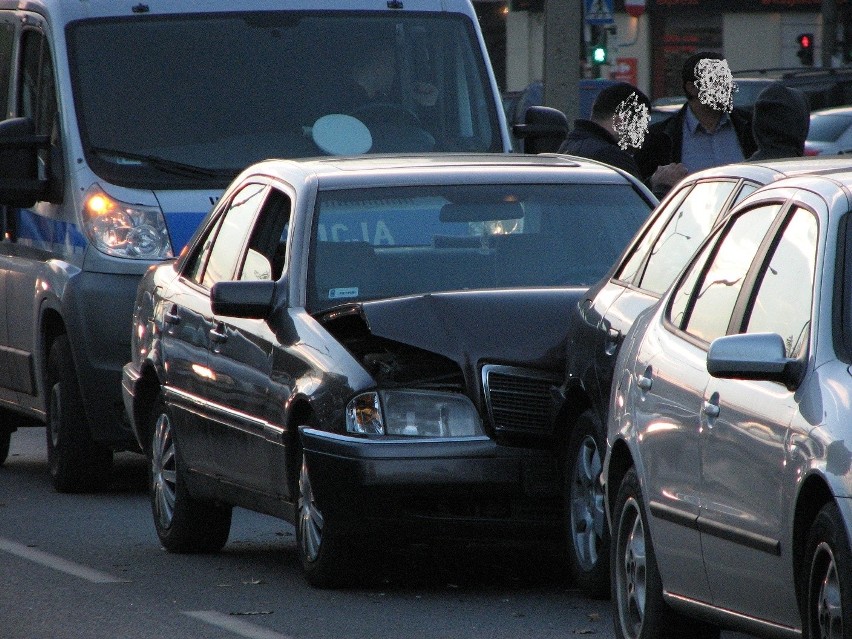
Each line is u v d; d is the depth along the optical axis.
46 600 32.88
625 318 30.00
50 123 48.91
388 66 50.41
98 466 47.59
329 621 30.44
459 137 50.62
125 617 31.20
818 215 23.78
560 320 32.53
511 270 35.25
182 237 46.78
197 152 48.03
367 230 35.44
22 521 43.00
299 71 49.69
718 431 23.75
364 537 31.92
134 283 46.25
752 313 24.45
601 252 35.69
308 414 33.12
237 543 40.06
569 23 72.25
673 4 177.38
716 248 26.66
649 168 47.84
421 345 32.06
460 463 31.31
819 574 21.09
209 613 31.38
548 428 31.78
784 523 21.83
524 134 50.75
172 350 38.88
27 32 50.84
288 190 36.47
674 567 25.25
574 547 31.17
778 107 43.47
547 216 36.16
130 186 47.12
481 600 32.03
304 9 50.28
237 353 35.66
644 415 26.47
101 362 46.16
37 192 48.50
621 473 27.98
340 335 34.50
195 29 49.44
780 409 22.31
